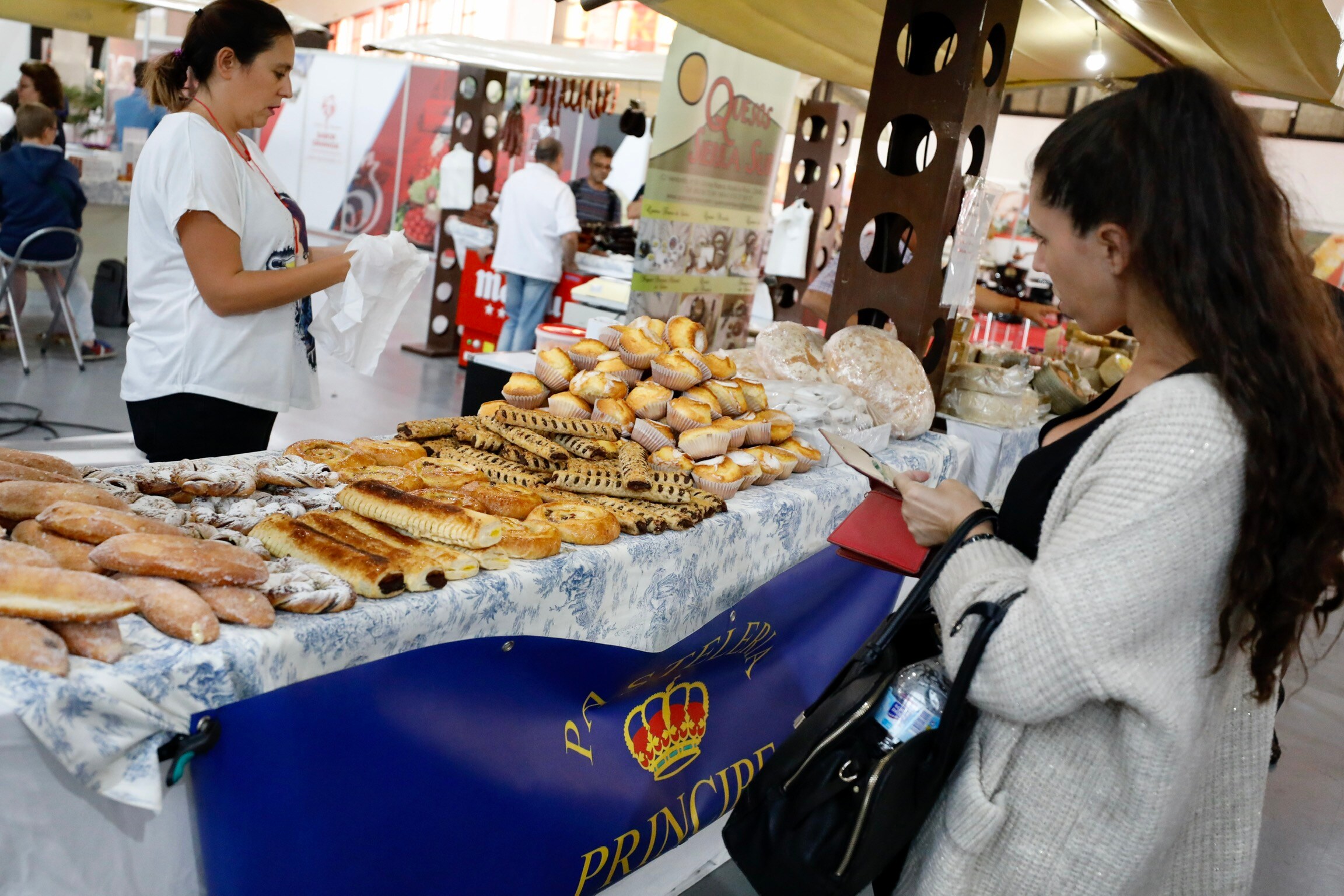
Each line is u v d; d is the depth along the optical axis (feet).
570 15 45.88
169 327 6.75
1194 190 3.07
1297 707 11.84
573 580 5.15
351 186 44.42
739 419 7.42
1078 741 3.39
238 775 3.59
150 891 3.51
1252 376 2.96
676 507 6.15
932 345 10.37
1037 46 12.78
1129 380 3.54
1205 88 3.15
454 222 24.35
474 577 4.68
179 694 3.39
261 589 3.88
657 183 13.52
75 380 17.90
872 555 4.49
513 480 5.99
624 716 5.64
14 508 3.85
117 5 22.81
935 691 3.81
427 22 50.60
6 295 17.72
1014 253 26.89
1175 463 3.01
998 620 3.31
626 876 6.33
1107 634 3.02
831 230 23.49
